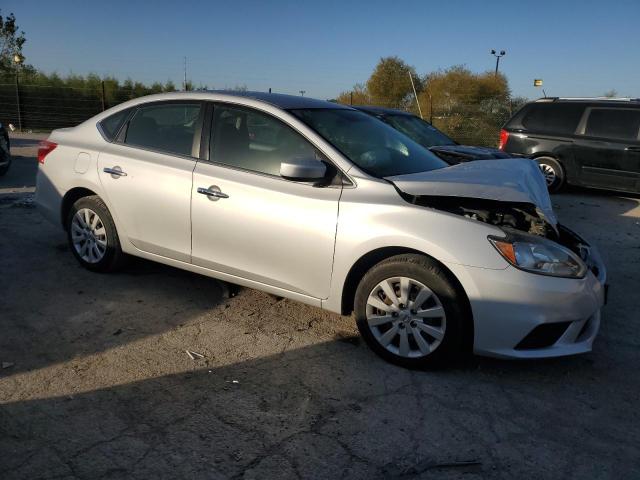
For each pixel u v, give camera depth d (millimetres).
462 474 2508
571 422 2945
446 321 3217
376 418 2906
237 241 3863
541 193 3668
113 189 4449
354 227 3406
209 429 2758
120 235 4535
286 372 3342
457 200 3619
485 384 3291
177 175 4109
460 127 21688
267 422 2836
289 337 3805
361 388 3189
